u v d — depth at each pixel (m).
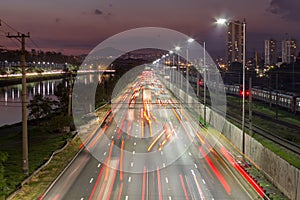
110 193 34.09
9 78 179.88
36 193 34.22
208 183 37.16
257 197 32.88
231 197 33.03
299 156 47.19
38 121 82.69
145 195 33.59
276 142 55.56
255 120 77.94
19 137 66.81
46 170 42.25
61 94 93.50
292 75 116.31
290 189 31.59
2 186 31.42
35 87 194.75
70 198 32.75
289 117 81.19
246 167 41.91
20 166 44.34
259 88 114.00
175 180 38.19
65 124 66.25
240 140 48.97
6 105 128.25
